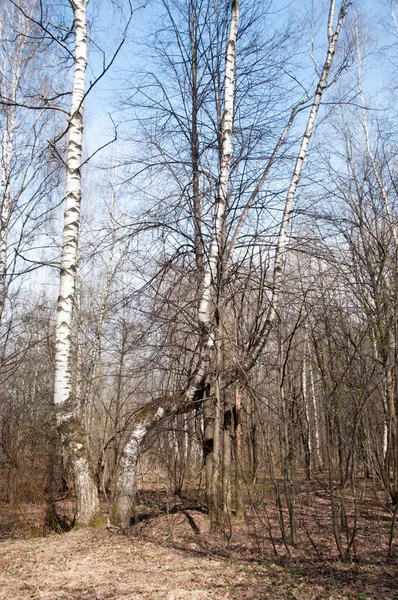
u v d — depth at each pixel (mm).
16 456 8273
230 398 8625
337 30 9352
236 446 8445
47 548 6738
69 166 7996
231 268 8414
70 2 8320
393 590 4969
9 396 13266
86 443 8031
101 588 5035
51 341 15086
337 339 7375
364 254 10000
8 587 5094
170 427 8578
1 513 8289
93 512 7855
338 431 6508
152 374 9383
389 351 7891
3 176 11453
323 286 7492
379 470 7969
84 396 13617
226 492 7809
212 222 8836
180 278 8781
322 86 9188
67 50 8156
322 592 4934
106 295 12609
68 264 7848
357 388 6418
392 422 8852
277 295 7883
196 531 7812
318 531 7555
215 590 4984
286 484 6672
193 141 9562
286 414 6641
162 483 11141
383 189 12031
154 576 5453
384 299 8203
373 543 6828
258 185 8664
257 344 7949
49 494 8227
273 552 6488
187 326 8625
